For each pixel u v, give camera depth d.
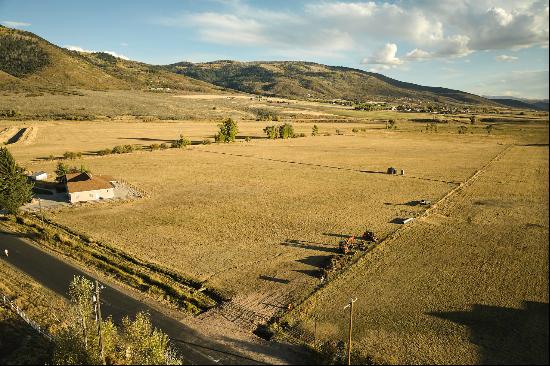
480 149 139.50
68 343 27.62
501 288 39.84
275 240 52.78
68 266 43.75
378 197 75.62
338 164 110.00
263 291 39.47
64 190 73.69
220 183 84.25
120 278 41.66
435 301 37.50
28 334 31.77
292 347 31.28
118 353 28.72
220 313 35.72
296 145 146.00
